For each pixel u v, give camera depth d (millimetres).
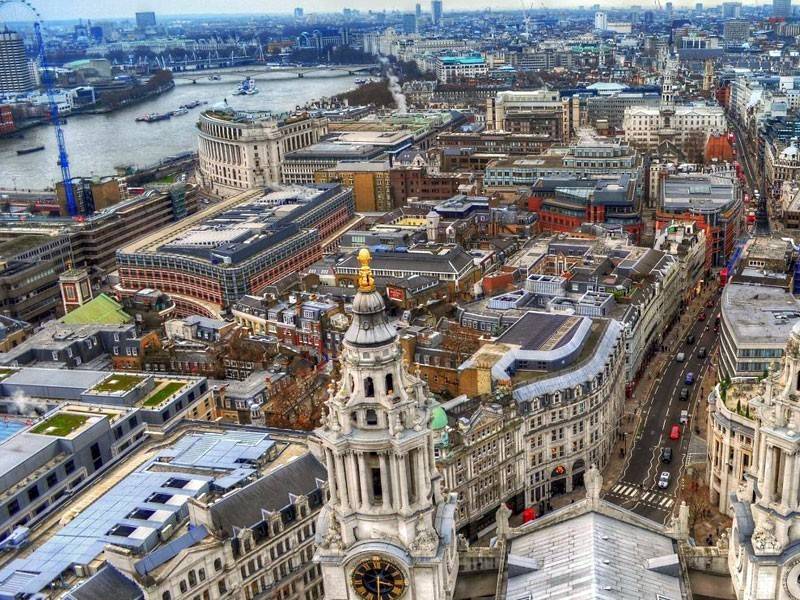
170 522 127438
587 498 106812
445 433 159000
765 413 84938
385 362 82688
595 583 90750
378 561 86938
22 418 183125
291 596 133375
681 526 103688
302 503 132500
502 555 102188
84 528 128250
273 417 192875
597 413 185250
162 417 176625
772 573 85125
